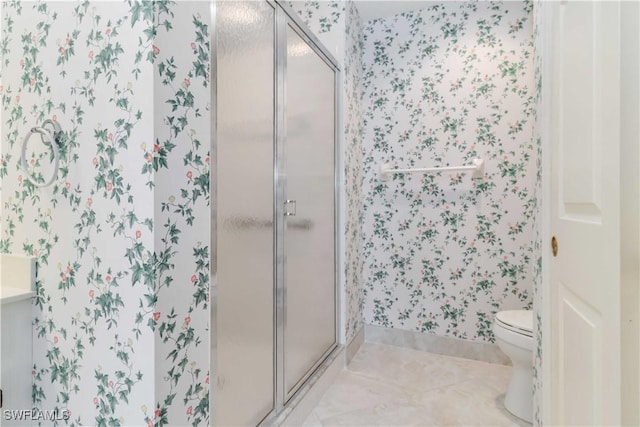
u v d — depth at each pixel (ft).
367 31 8.19
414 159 7.83
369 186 8.21
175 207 2.88
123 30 2.81
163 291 2.77
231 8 3.81
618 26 2.19
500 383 6.35
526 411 5.19
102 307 2.96
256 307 4.31
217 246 3.57
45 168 3.35
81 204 3.08
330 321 6.69
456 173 7.48
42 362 3.38
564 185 3.22
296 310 5.38
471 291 7.38
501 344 5.53
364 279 8.27
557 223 3.42
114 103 2.87
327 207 6.57
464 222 7.43
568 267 3.09
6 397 3.28
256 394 4.31
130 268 2.80
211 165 3.31
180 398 2.93
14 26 3.56
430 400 5.78
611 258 2.24
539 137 4.06
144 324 2.73
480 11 7.25
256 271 4.31
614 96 2.23
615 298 2.20
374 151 8.17
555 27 3.50
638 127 2.14
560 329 3.33
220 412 3.62
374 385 6.26
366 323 8.24
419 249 7.81
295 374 5.35
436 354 7.60
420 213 7.79
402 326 7.99
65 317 3.21
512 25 7.02
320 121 6.25
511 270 7.07
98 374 3.00
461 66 7.41
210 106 3.28
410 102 7.84
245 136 4.07
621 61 2.18
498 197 7.14
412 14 7.82
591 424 2.56
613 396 2.22
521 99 6.97
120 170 2.85
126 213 2.82
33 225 3.45
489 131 7.20
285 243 5.00
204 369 3.20
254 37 4.25
